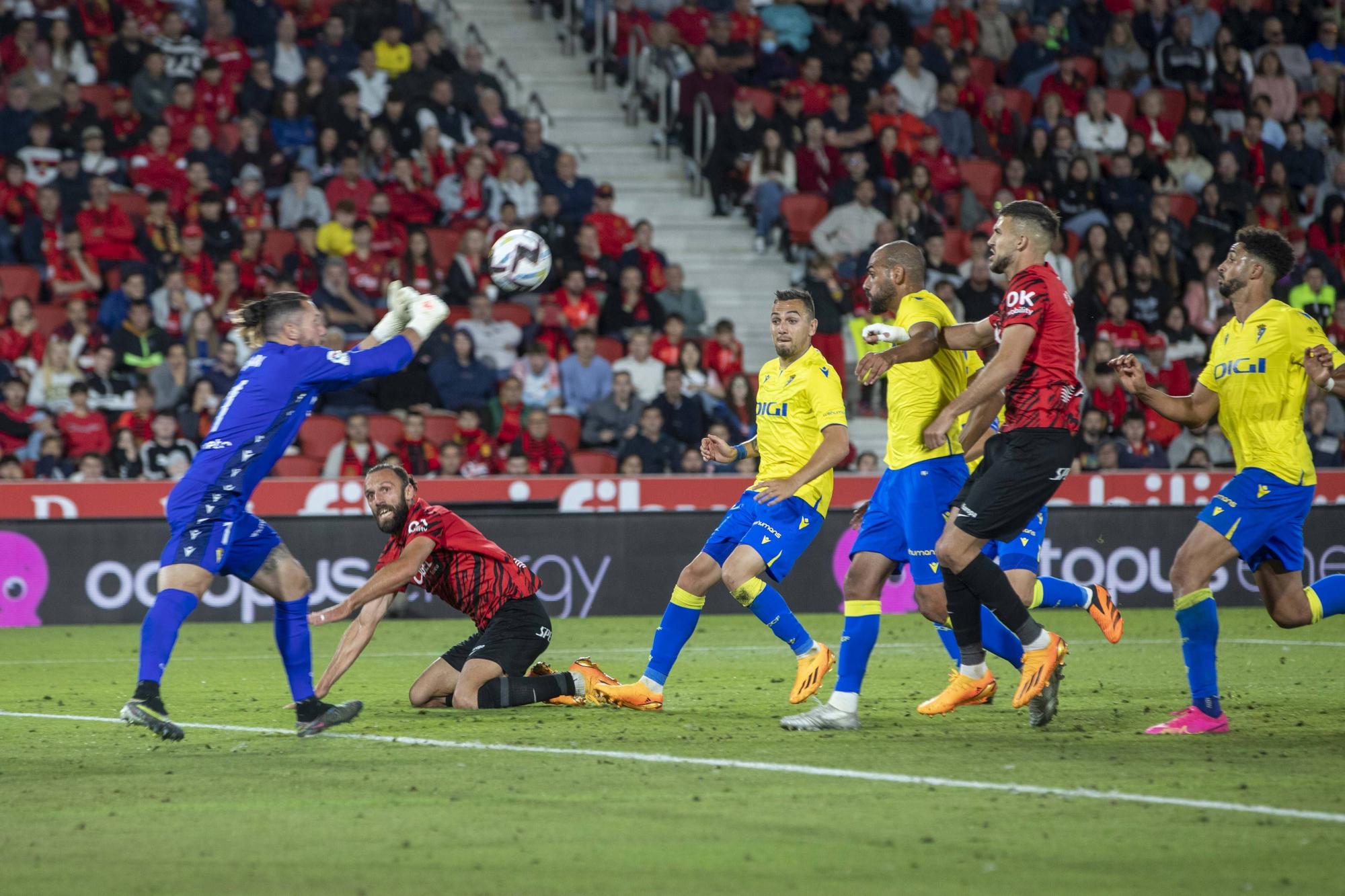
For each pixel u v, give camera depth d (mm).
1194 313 67438
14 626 45906
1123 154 72875
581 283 60844
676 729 23766
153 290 57375
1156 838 15789
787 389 25766
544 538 48469
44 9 64688
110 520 46812
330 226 60031
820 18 77500
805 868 14547
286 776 19547
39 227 58156
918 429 24797
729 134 68500
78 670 34188
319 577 47406
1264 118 77438
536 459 53969
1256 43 81812
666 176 70812
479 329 58906
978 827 16344
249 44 67562
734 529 26422
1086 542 50375
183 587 21234
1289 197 76375
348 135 63938
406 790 18500
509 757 21000
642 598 49156
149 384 53375
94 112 61656
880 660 35531
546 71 75125
